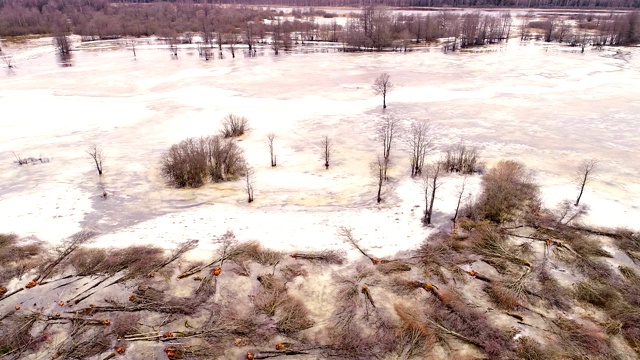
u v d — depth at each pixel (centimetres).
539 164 3975
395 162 4116
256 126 5169
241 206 3409
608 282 2459
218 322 2245
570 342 2084
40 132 5050
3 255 2723
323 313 2305
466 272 2572
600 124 4994
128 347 2119
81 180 3825
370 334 2164
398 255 2733
